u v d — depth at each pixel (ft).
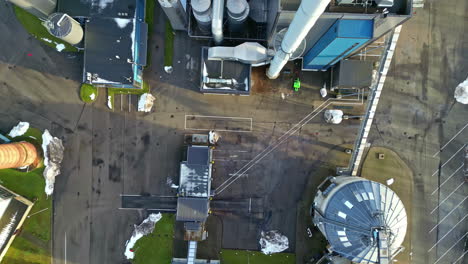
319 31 79.92
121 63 96.68
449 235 104.06
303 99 104.58
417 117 104.17
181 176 97.55
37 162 103.60
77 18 97.40
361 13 68.74
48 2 92.53
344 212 80.02
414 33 103.55
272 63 85.97
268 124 104.78
